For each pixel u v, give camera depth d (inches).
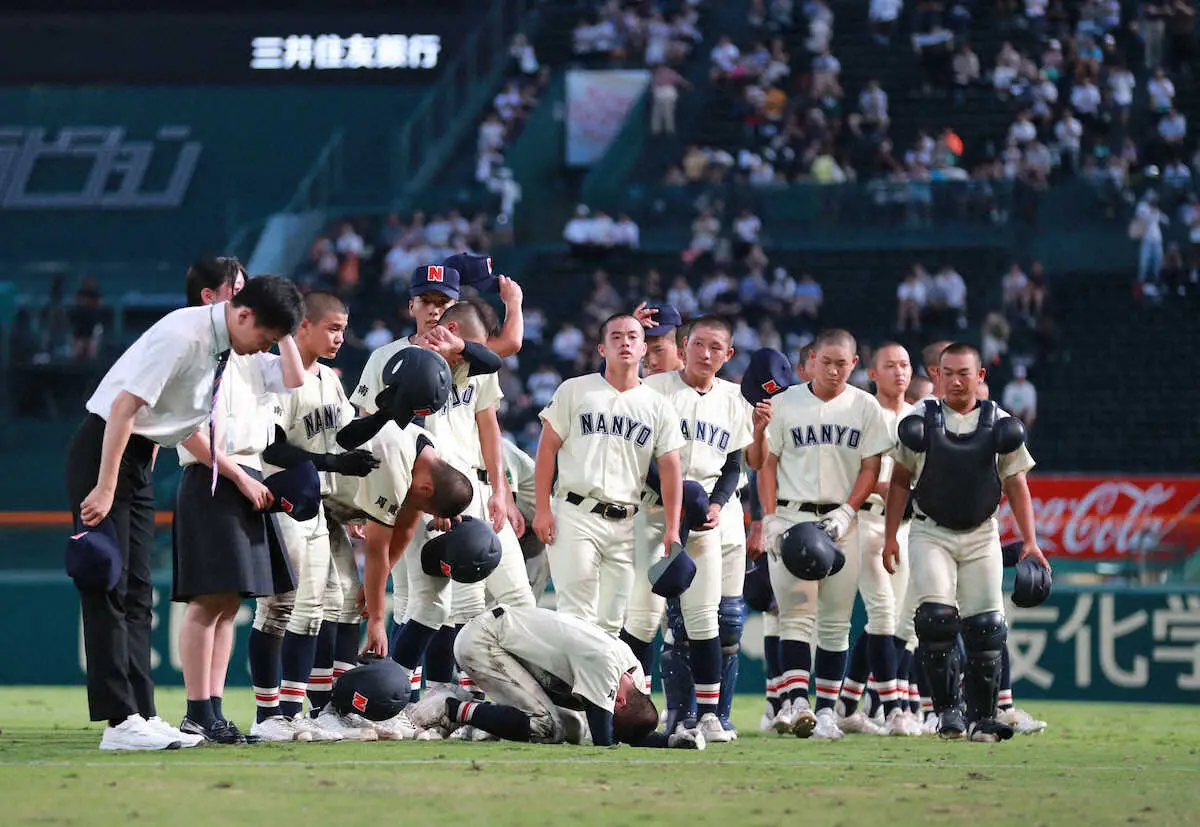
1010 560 1145.4
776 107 3750.0
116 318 3503.9
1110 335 3208.7
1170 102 3577.8
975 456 1014.4
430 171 3996.1
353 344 3348.9
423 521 1023.0
